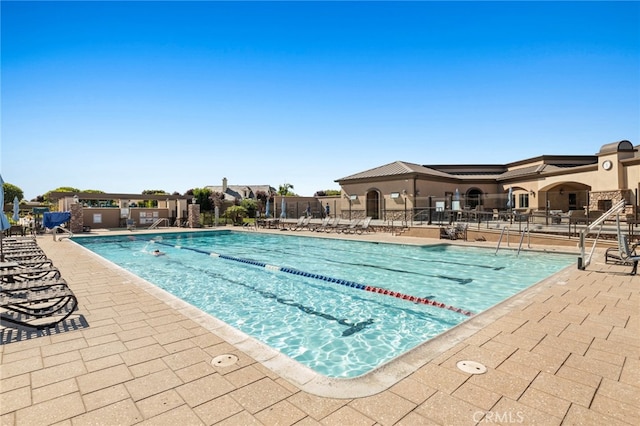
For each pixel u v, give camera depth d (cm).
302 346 491
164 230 2261
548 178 2194
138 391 275
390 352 470
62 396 269
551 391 269
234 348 360
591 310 482
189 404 255
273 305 689
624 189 1675
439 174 2520
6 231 1845
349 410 245
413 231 1739
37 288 504
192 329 418
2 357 342
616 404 251
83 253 1175
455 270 995
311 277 935
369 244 1531
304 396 264
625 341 371
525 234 1397
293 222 2494
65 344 374
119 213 2514
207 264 1152
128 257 1310
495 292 762
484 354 337
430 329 555
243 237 2038
